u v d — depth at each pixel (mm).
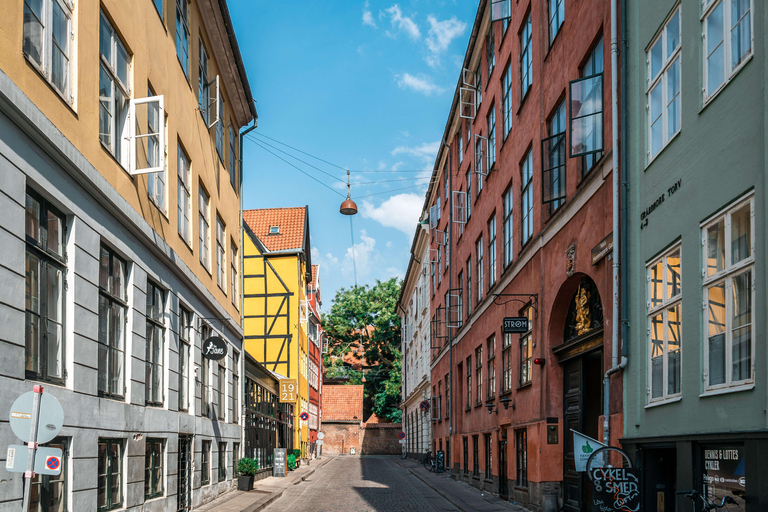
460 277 29328
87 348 9484
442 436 34281
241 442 22547
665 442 8875
